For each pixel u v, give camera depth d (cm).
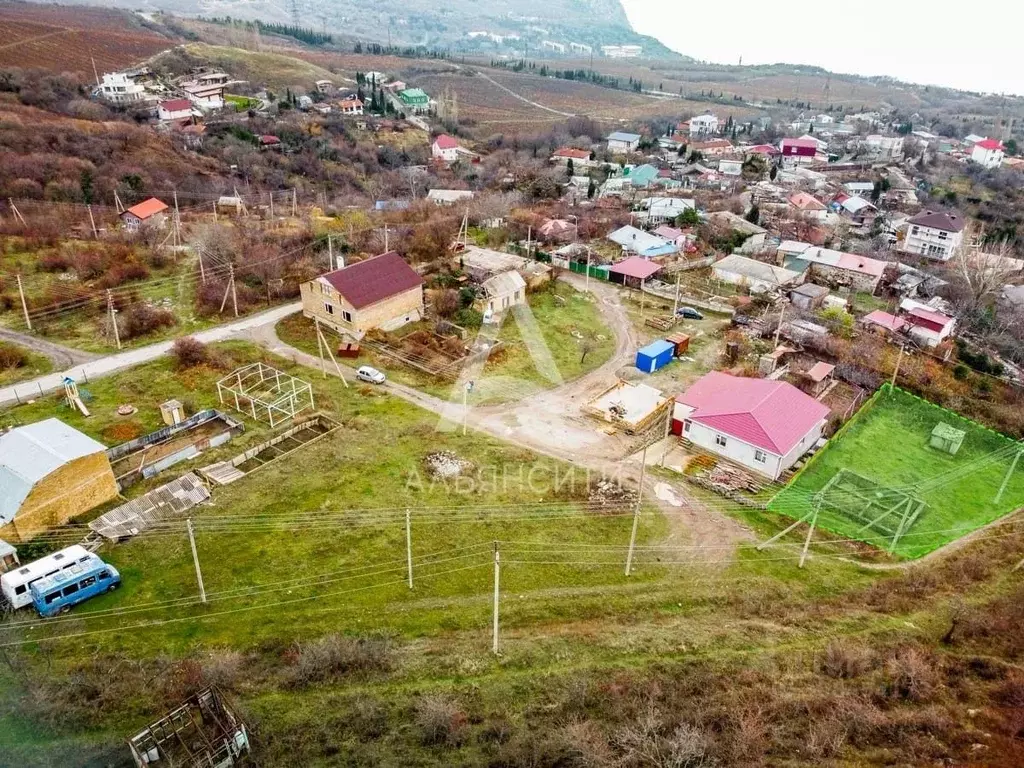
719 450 4259
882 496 3894
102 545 3234
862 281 7294
